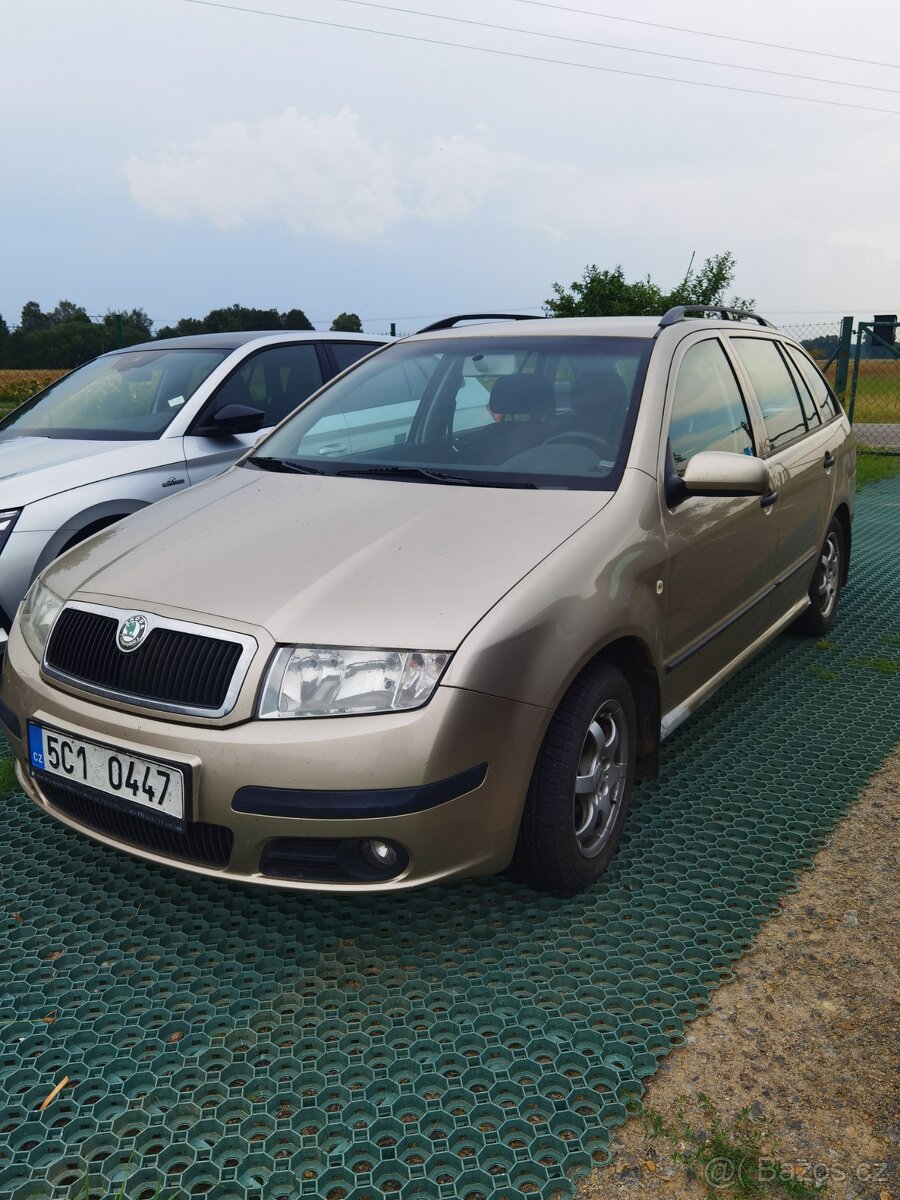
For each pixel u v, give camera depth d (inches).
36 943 105.5
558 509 113.2
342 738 91.1
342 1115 81.7
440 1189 75.0
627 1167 76.4
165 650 99.2
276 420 222.1
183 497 134.6
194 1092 84.2
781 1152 77.2
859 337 552.1
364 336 256.1
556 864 105.2
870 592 252.8
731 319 173.2
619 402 129.7
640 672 118.9
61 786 105.4
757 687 181.0
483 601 96.9
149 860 101.3
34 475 179.5
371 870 95.5
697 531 128.2
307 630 95.0
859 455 538.9
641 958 102.0
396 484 124.6
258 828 93.0
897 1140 78.3
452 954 103.0
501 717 94.7
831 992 96.4
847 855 122.0
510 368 141.7
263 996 96.7
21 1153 78.4
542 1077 85.2
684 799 136.7
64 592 113.5
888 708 170.1
